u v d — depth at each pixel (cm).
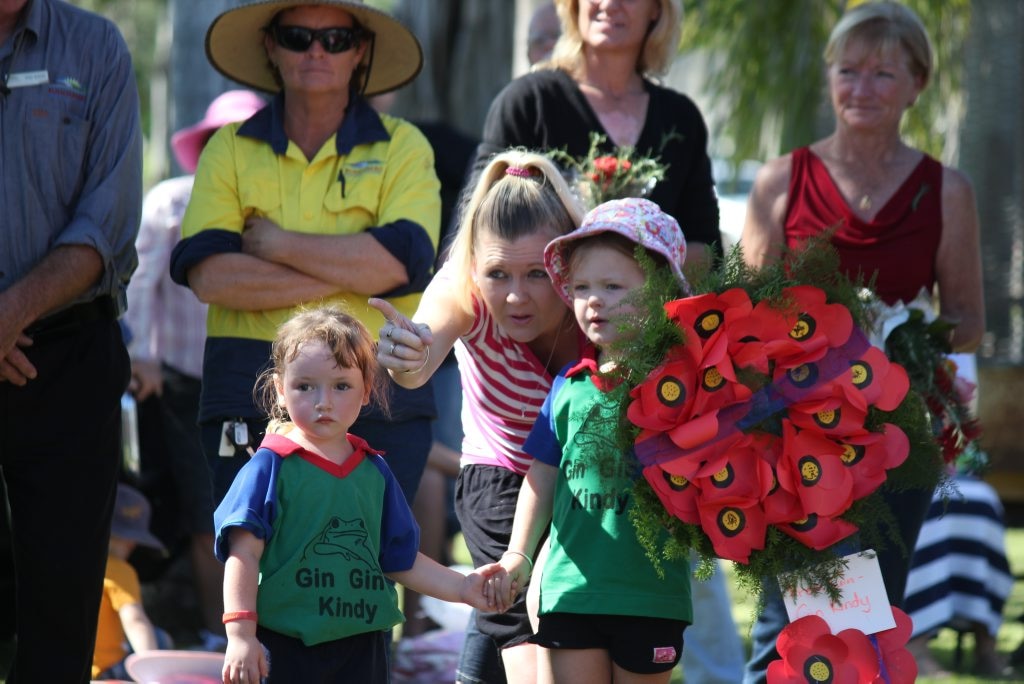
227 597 837
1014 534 2514
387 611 877
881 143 1216
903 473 894
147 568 1642
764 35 2656
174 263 1107
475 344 997
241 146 1134
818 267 897
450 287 991
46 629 1012
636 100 1221
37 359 1002
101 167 1027
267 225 1112
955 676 1535
